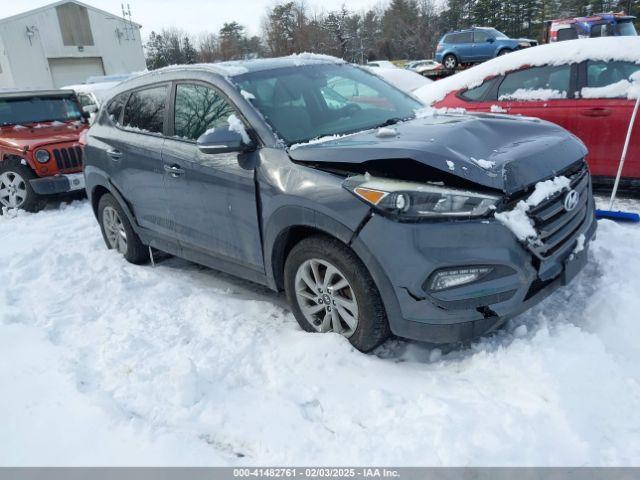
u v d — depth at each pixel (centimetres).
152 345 321
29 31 3128
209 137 313
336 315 302
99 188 492
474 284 254
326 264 293
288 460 221
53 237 587
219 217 353
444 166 260
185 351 309
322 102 366
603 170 538
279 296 392
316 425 241
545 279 271
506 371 259
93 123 493
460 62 2300
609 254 365
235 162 330
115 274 453
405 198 255
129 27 3581
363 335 285
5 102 805
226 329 335
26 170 721
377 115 369
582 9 5184
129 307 385
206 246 378
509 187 257
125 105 451
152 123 413
